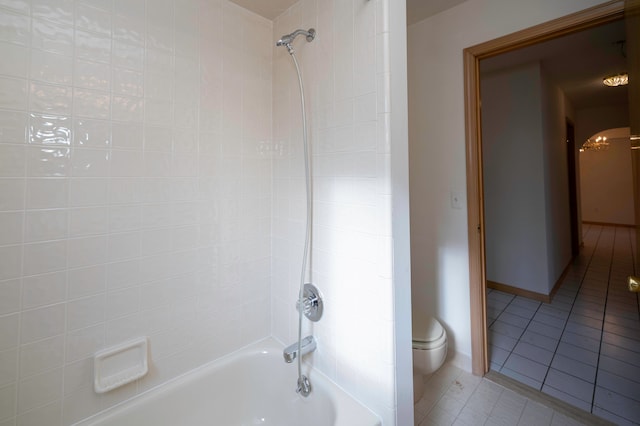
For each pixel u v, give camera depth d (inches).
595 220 288.4
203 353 53.6
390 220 40.5
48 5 37.1
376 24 40.9
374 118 41.6
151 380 47.4
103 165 41.7
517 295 124.7
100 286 42.0
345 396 46.9
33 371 37.1
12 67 35.0
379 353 42.4
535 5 62.1
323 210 50.6
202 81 51.6
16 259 35.8
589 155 290.0
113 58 42.1
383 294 41.6
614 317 102.4
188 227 50.8
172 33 47.8
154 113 46.3
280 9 57.4
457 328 77.2
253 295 60.9
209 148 52.9
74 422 40.3
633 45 41.4
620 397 65.4
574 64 118.7
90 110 40.4
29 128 36.2
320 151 50.6
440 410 63.1
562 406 63.6
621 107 183.3
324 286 51.1
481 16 69.3
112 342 43.3
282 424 55.4
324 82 49.3
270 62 61.4
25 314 36.5
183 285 50.6
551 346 86.2
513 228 125.5
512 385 70.2
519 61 116.3
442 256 79.2
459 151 74.7
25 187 36.1
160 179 47.3
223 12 54.0
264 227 62.1
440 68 77.1
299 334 51.2
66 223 39.1
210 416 52.7
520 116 121.5
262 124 60.7
